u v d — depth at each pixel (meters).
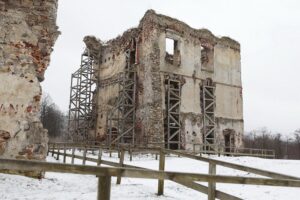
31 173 7.49
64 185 7.36
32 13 8.19
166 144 22.86
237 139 27.12
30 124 7.72
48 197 5.65
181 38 25.30
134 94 24.45
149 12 24.38
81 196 5.96
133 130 23.55
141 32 25.30
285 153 68.56
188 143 22.39
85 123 28.70
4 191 5.92
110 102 27.36
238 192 8.85
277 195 8.45
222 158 19.48
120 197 6.32
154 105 22.45
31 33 8.10
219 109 26.50
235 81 28.17
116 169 2.85
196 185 5.08
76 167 2.65
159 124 22.16
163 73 23.66
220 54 27.67
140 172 3.13
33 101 7.87
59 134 55.78
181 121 23.89
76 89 29.44
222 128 26.34
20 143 7.54
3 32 7.82
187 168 13.95
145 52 24.23
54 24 8.44
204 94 25.73
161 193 6.96
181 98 24.30
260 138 67.75
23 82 7.82
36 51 8.11
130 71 25.11
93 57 30.16
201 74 25.97
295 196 8.33
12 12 7.98
